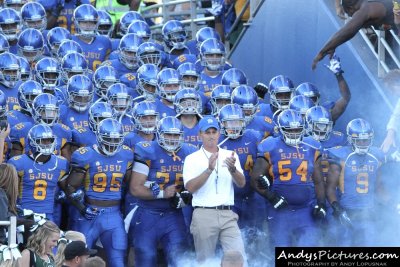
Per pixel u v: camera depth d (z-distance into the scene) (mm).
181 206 30188
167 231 30594
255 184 30859
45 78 34688
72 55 36156
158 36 46812
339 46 36625
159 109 34062
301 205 30812
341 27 35875
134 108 32062
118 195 30594
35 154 30188
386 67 34594
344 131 36125
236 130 31406
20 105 33062
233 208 31703
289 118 30656
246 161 31625
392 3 32094
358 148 31109
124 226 30781
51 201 30359
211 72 36969
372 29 36562
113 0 45250
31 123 32188
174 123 30516
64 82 36125
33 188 30078
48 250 24984
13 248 23844
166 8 46500
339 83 34875
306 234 30594
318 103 34906
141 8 47969
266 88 37094
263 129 33688
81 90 33219
